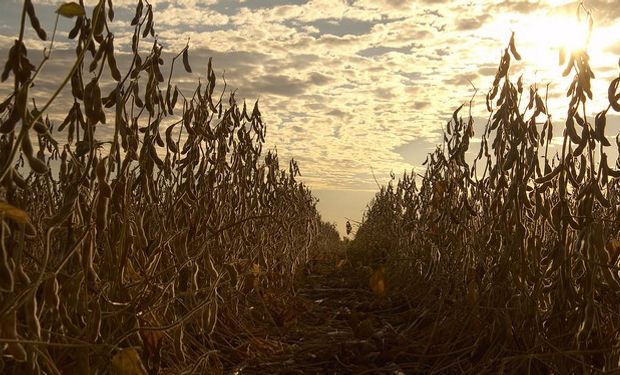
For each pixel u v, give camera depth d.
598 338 3.47
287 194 8.54
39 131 2.54
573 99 3.59
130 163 3.19
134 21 3.18
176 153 4.19
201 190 4.85
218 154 5.20
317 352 4.80
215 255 5.11
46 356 2.56
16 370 2.74
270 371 4.45
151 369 3.18
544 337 3.74
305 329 5.66
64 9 2.26
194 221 4.40
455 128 5.56
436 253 6.54
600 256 3.40
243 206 5.87
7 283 2.26
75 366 2.82
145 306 3.25
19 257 2.48
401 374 4.29
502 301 4.25
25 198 2.74
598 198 3.51
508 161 4.14
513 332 4.00
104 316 2.92
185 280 4.03
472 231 5.21
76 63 2.26
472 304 4.29
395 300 6.75
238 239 5.80
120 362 2.39
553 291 3.92
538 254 4.08
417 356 4.60
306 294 8.00
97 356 2.93
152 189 3.63
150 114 3.44
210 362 4.37
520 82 4.29
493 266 4.39
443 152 6.20
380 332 5.11
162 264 4.18
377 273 4.38
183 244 4.12
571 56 3.54
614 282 3.36
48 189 3.32
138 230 3.55
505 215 4.26
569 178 3.65
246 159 6.09
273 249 7.11
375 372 4.38
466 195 5.21
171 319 4.11
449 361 4.41
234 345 4.93
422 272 7.07
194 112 4.48
